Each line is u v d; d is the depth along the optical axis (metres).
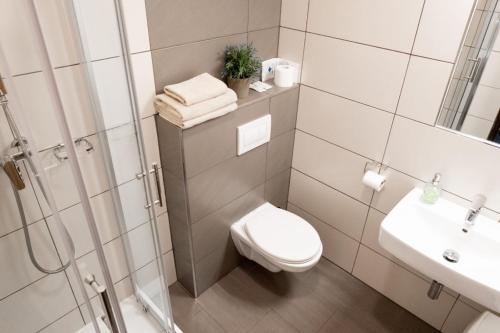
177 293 2.13
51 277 1.51
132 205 1.52
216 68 1.76
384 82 1.66
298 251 1.82
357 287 2.19
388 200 1.89
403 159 1.74
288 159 2.24
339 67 1.80
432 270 1.42
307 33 1.86
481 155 1.50
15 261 1.42
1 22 1.01
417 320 2.01
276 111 1.95
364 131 1.83
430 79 1.52
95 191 1.54
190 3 1.51
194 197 1.75
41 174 1.03
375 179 1.80
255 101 1.78
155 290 1.71
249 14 1.77
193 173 1.67
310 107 2.02
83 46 1.20
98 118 1.36
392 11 1.52
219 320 1.98
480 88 1.41
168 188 1.80
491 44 1.33
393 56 1.59
